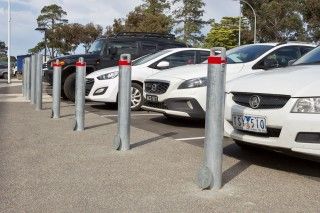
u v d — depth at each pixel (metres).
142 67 10.92
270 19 58.50
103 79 11.01
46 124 8.30
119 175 4.83
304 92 4.73
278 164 5.45
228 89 5.58
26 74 14.02
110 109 11.47
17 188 4.37
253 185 4.55
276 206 3.96
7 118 9.03
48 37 56.84
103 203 3.99
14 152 5.86
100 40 14.47
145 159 5.55
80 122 7.60
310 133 4.61
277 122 4.80
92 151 5.96
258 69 8.25
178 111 8.05
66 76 13.48
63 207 3.88
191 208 3.87
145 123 8.79
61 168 5.09
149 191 4.31
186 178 4.74
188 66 8.82
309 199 4.16
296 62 6.44
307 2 48.31
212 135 4.33
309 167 5.32
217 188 4.38
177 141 6.78
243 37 62.31
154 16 53.81
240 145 5.98
